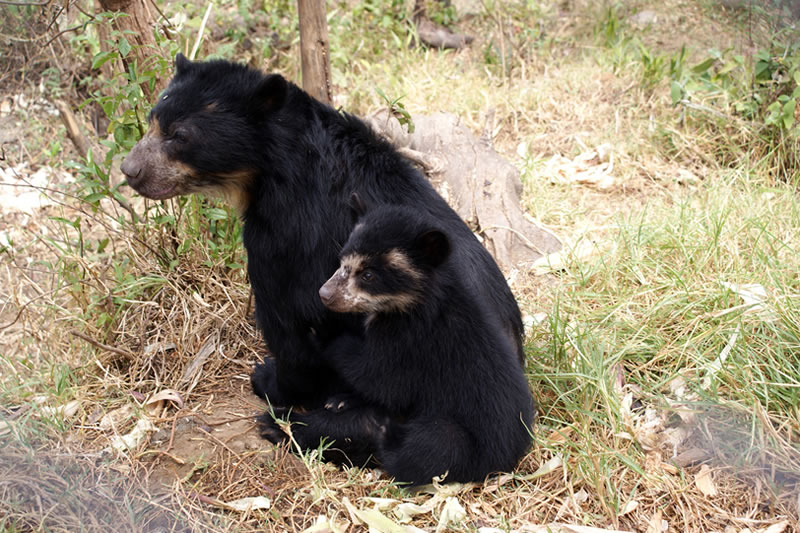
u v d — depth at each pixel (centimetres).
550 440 360
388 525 340
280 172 356
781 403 364
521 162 467
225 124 353
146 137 356
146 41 400
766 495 350
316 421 358
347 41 592
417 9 619
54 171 473
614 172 464
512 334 371
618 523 345
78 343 392
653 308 388
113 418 370
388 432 354
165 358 384
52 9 438
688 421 362
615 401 364
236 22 566
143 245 400
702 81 490
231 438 363
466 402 351
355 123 364
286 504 349
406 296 350
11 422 360
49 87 490
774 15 469
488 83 551
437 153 446
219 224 402
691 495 349
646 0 633
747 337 376
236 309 393
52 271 409
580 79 525
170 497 349
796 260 404
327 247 358
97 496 347
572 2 654
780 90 463
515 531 342
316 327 363
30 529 341
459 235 367
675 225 423
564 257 416
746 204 433
